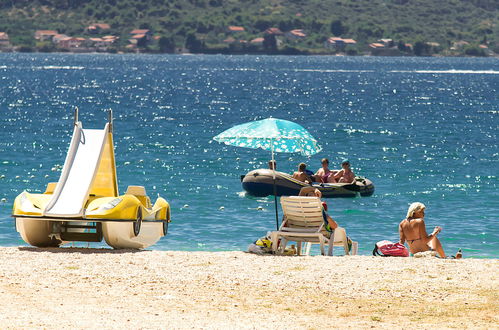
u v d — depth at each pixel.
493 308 24.64
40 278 27.83
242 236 46.94
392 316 23.70
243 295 26.16
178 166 78.00
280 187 61.44
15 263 30.42
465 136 118.56
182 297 25.73
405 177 73.38
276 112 172.38
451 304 25.16
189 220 51.25
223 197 60.69
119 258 32.09
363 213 55.12
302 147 41.00
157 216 38.28
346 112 173.75
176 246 43.62
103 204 34.28
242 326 22.08
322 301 25.47
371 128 131.12
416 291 26.83
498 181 70.69
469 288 27.22
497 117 163.25
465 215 53.91
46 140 101.19
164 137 108.88
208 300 25.39
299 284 27.78
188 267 30.50
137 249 35.56
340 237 36.12
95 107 176.62
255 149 94.75
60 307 23.70
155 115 156.62
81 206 33.88
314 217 35.69
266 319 23.06
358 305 25.00
